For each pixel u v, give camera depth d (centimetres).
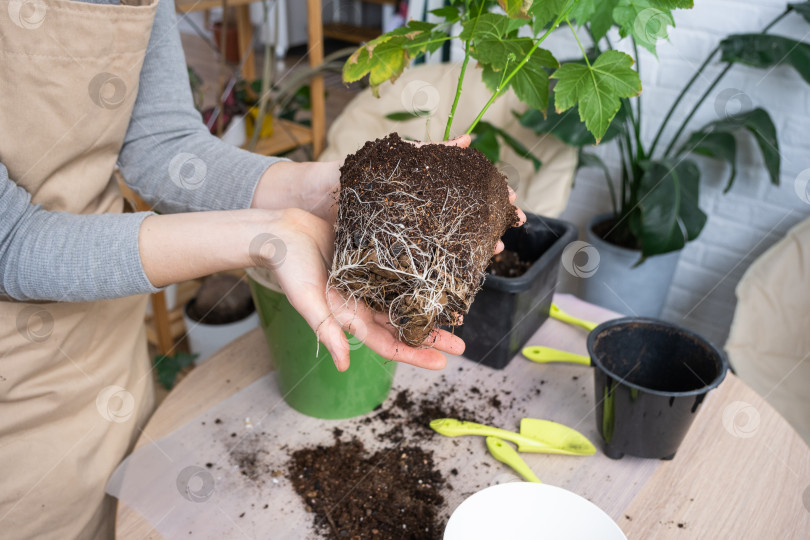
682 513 69
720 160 161
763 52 138
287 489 71
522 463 73
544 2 63
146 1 71
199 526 66
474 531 61
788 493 71
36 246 61
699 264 175
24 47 62
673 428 71
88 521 75
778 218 159
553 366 90
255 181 76
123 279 62
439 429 78
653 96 167
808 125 147
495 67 66
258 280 73
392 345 63
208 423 79
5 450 68
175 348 169
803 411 114
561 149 145
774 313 127
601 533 60
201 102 155
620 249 160
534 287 85
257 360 89
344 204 59
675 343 79
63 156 69
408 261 55
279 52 357
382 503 70
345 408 80
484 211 59
